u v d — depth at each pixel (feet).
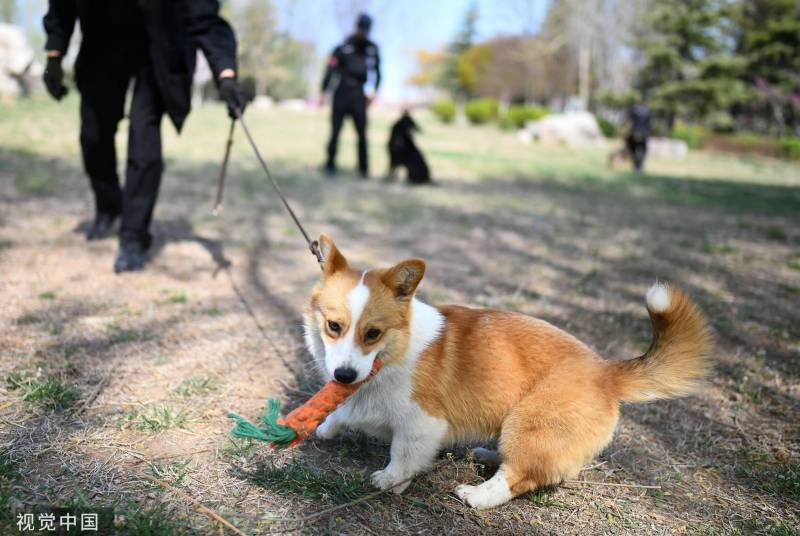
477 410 7.27
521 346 7.30
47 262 13.57
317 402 6.63
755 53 95.25
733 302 14.99
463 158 46.50
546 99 167.22
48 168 23.70
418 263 6.92
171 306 12.08
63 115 40.04
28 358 9.24
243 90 12.46
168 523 6.02
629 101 100.01
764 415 9.58
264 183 26.86
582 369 7.08
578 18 123.03
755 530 6.86
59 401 8.07
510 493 6.99
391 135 31.45
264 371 9.82
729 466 8.13
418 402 7.05
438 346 7.27
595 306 14.28
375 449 8.12
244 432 6.40
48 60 12.96
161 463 7.11
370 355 6.67
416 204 25.58
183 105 12.85
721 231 24.43
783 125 97.25
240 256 16.05
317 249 8.98
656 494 7.49
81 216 17.60
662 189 36.65
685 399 10.02
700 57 95.04
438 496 7.18
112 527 5.88
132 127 12.85
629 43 99.25
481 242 20.16
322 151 41.06
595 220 25.45
